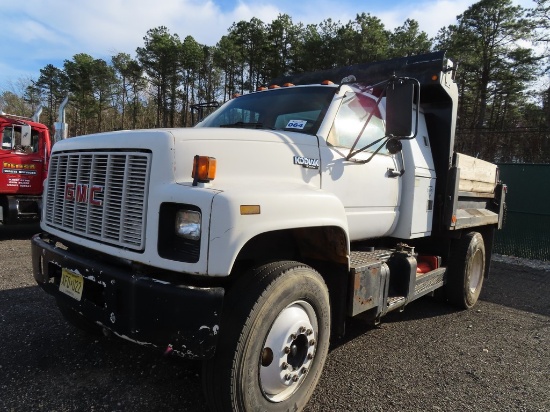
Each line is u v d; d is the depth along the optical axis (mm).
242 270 2844
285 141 3133
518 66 42688
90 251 2875
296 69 46906
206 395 2533
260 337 2516
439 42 45594
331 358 3873
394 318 5164
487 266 6645
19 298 4918
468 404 3195
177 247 2398
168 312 2291
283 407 2736
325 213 2947
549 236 9742
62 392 3002
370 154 3943
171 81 57531
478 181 5824
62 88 61094
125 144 2625
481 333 4789
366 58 41438
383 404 3117
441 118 4977
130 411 2828
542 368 3922
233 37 51531
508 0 41875
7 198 9219
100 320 2600
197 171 2418
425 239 5496
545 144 32281
